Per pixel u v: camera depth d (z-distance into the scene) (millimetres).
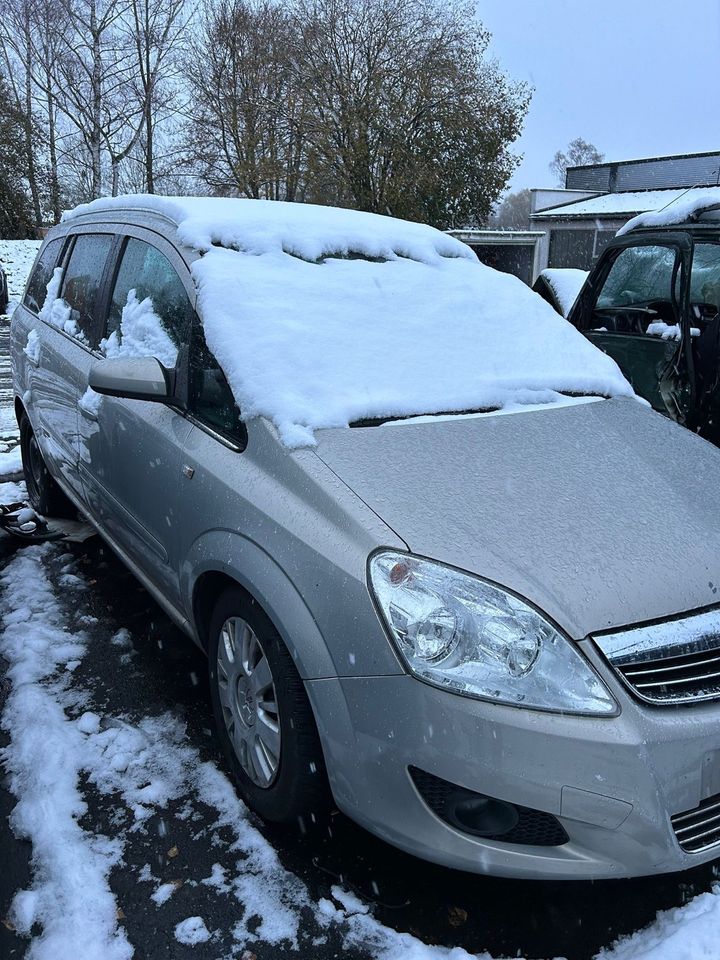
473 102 22688
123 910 2107
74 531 4562
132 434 3062
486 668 1877
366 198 22672
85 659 3309
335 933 2057
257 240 3064
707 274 4449
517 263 22266
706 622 2012
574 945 2049
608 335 4848
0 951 1993
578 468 2488
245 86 24672
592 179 29828
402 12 21844
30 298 4852
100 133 27906
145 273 3297
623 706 1866
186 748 2764
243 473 2424
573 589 1971
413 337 2992
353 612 1991
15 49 28109
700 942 1947
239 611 2393
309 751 2150
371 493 2184
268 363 2604
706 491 2486
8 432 7281
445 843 1932
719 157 26234
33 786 2531
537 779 1837
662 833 1875
